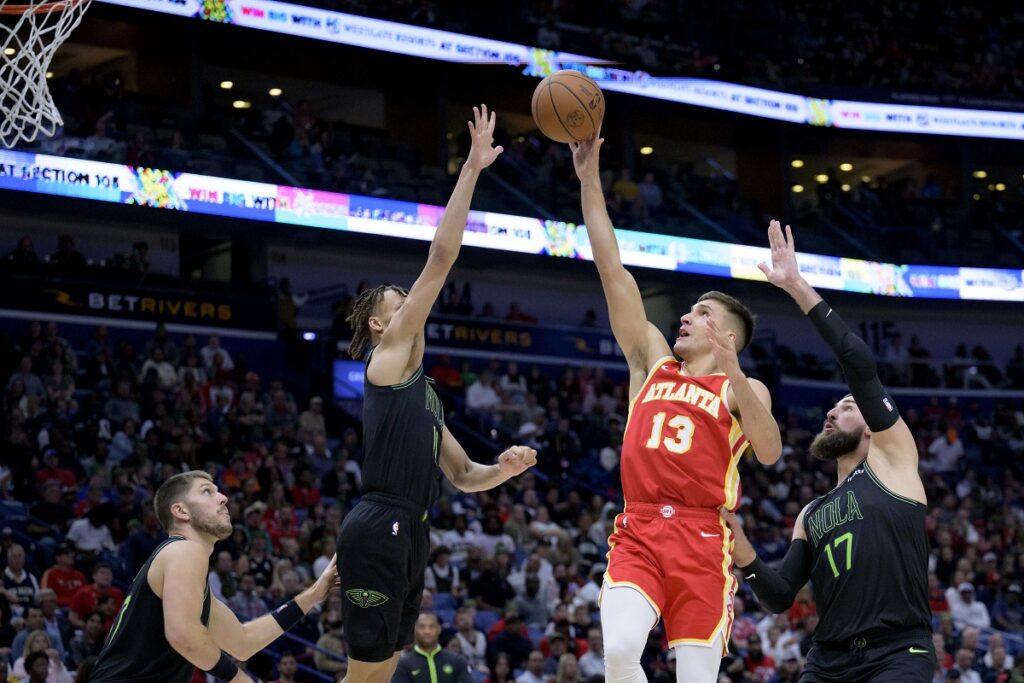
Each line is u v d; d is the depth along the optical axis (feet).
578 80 17.34
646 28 86.58
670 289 84.23
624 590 14.99
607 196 75.72
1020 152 92.84
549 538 50.03
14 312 59.57
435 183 70.49
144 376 55.01
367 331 16.51
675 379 16.15
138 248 64.54
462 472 17.04
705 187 83.51
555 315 82.99
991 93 89.81
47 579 37.68
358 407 66.39
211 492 16.74
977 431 78.89
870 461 16.84
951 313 91.30
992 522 64.80
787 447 70.74
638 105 81.82
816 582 16.88
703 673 14.75
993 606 53.01
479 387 65.26
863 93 87.71
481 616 42.88
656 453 15.60
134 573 39.29
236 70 78.33
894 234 84.79
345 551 15.17
